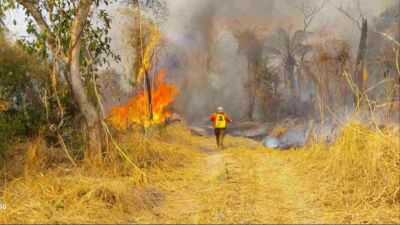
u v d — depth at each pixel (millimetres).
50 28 8992
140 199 6004
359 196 5824
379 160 6207
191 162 9984
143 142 9500
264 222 5152
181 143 15109
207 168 9156
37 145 8414
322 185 6707
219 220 5258
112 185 6070
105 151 8812
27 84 9789
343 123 7660
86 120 8727
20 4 8844
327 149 8727
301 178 7387
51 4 8719
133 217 5480
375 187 5930
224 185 7078
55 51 8789
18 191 6289
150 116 13703
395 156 6227
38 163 7723
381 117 7262
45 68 9883
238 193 6508
